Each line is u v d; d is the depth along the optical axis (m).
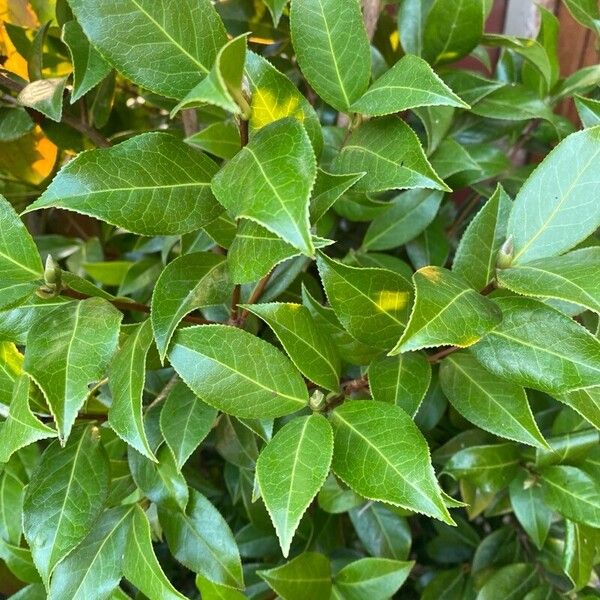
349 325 0.29
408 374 0.30
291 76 0.50
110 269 0.51
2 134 0.44
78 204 0.24
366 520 0.44
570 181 0.27
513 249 0.28
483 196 0.51
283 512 0.24
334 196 0.27
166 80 0.26
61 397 0.25
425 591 0.46
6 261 0.28
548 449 0.30
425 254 0.47
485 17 0.44
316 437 0.26
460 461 0.38
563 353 0.27
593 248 0.27
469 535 0.49
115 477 0.38
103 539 0.34
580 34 0.61
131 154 0.26
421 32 0.42
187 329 0.28
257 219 0.20
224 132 0.39
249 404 0.29
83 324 0.26
